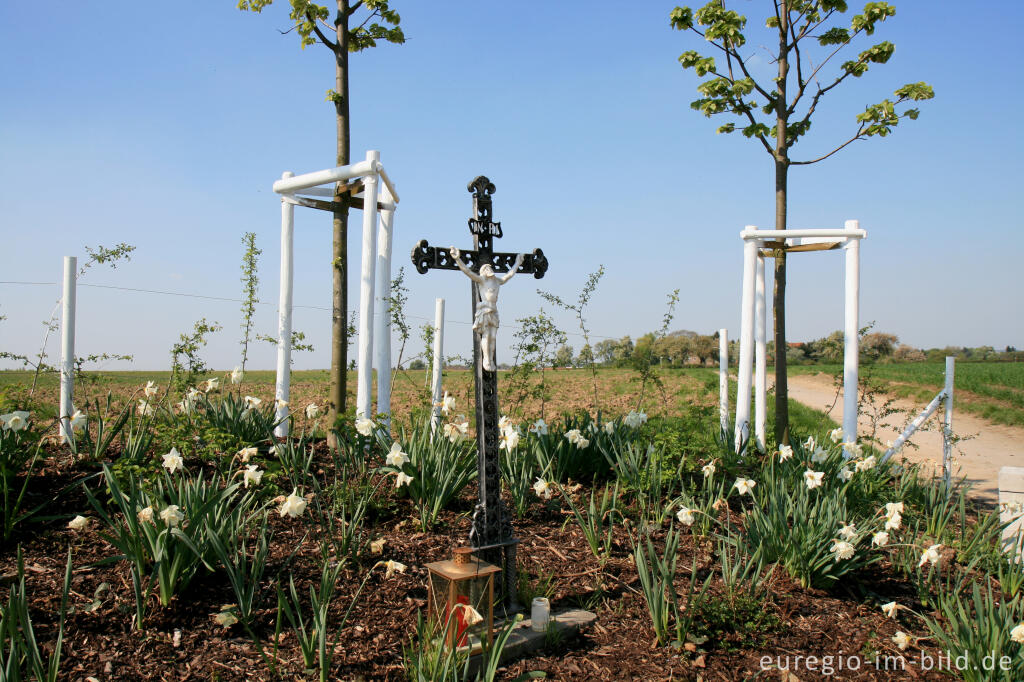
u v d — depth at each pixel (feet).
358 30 29.58
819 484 20.94
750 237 30.17
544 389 29.58
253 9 28.48
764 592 17.81
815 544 18.43
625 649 15.19
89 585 14.96
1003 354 266.98
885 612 17.16
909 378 117.60
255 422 24.06
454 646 13.12
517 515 21.43
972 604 18.21
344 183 26.78
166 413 23.93
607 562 18.93
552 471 24.04
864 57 31.30
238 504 18.26
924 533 22.97
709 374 58.18
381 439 22.85
